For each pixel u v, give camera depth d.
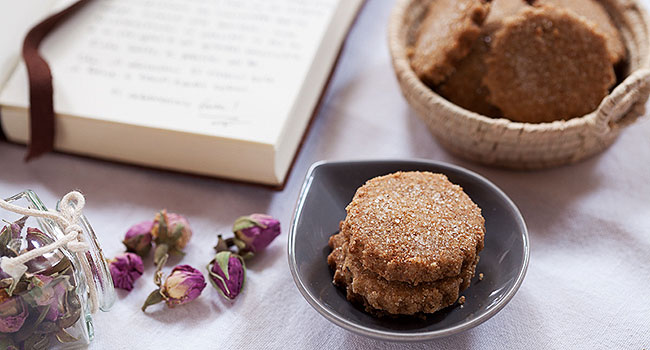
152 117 0.48
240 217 0.47
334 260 0.43
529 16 0.47
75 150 0.49
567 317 0.43
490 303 0.41
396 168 0.45
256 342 0.43
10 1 0.51
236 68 0.50
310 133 0.51
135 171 0.50
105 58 0.51
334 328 0.43
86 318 0.41
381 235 0.41
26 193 0.41
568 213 0.47
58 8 0.53
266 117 0.47
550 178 0.49
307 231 0.43
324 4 0.53
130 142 0.48
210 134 0.47
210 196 0.48
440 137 0.49
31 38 0.50
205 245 0.46
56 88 0.49
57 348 0.41
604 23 0.50
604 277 0.45
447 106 0.46
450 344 0.42
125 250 0.46
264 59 0.50
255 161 0.47
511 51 0.47
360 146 0.51
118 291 0.44
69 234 0.39
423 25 0.51
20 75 0.50
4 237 0.40
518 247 0.42
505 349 0.42
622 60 0.49
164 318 0.43
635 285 0.44
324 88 0.53
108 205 0.48
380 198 0.42
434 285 0.40
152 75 0.50
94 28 0.52
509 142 0.46
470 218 0.41
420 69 0.49
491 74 0.47
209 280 0.45
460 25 0.48
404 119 0.52
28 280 0.39
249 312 0.44
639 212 0.47
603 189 0.48
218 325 0.43
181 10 0.53
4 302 0.38
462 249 0.40
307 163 0.50
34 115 0.48
